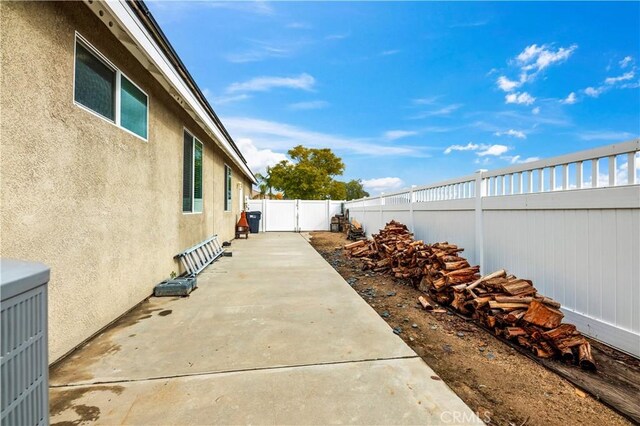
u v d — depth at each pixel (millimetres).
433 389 1958
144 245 3885
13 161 2000
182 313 3398
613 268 2477
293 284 4676
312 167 26312
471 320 3299
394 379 2066
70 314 2492
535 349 2479
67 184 2494
